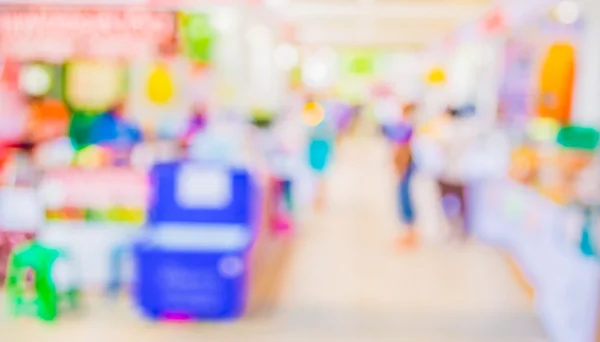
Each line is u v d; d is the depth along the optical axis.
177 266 4.68
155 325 4.64
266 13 9.91
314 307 5.05
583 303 3.96
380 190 10.99
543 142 6.71
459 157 7.25
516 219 6.45
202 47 7.39
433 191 10.89
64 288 4.91
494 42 10.49
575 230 4.43
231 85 8.80
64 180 5.30
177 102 7.12
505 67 9.66
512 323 4.79
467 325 4.71
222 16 8.45
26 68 6.21
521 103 8.84
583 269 4.00
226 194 5.07
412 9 13.92
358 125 25.28
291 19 15.33
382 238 7.46
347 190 10.96
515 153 6.86
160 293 4.70
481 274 6.01
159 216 5.10
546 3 6.33
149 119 6.98
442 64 17.92
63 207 5.29
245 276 4.79
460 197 7.29
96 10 5.80
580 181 5.13
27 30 5.79
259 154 6.77
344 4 13.37
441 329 4.62
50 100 6.30
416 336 4.50
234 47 8.75
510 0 8.03
